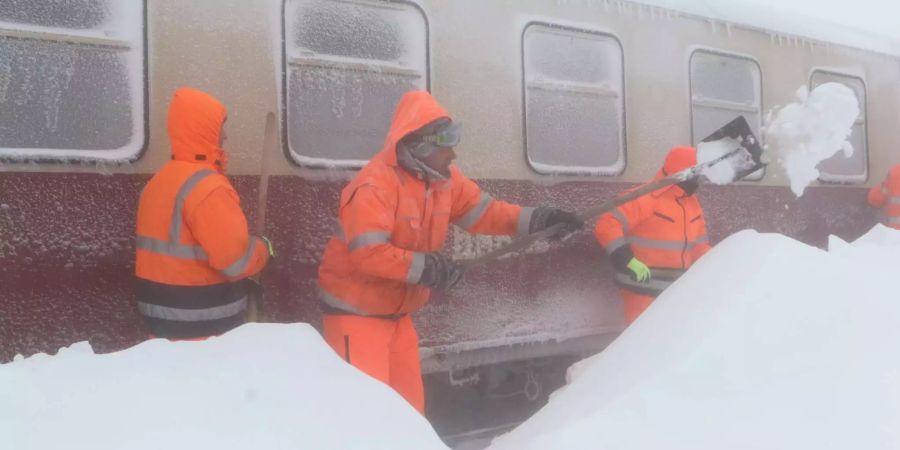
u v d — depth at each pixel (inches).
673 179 111.0
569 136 149.3
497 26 139.8
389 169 99.6
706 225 171.9
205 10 111.0
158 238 93.0
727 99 176.9
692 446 69.7
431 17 132.0
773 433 70.0
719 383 77.3
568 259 151.6
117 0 104.5
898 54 220.7
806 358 78.8
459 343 135.1
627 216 143.5
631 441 71.2
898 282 91.6
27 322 97.7
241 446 60.0
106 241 103.1
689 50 169.5
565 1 148.9
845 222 205.8
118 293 104.2
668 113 165.3
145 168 105.8
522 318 144.0
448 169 105.3
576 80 150.7
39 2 98.9
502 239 142.1
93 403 63.2
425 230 103.7
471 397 149.5
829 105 104.4
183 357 73.5
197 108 94.2
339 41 122.3
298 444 61.7
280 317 116.2
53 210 99.5
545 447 72.4
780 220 188.9
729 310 86.4
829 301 85.7
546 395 161.5
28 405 63.0
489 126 138.2
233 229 91.4
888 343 79.5
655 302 100.7
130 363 71.7
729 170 113.7
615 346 94.0
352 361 100.7
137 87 105.3
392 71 127.6
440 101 132.6
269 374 71.5
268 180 115.1
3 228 96.3
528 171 142.8
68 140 100.5
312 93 119.5
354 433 64.9
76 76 101.1
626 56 158.4
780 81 188.4
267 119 106.5
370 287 101.8
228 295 97.6
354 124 123.8
